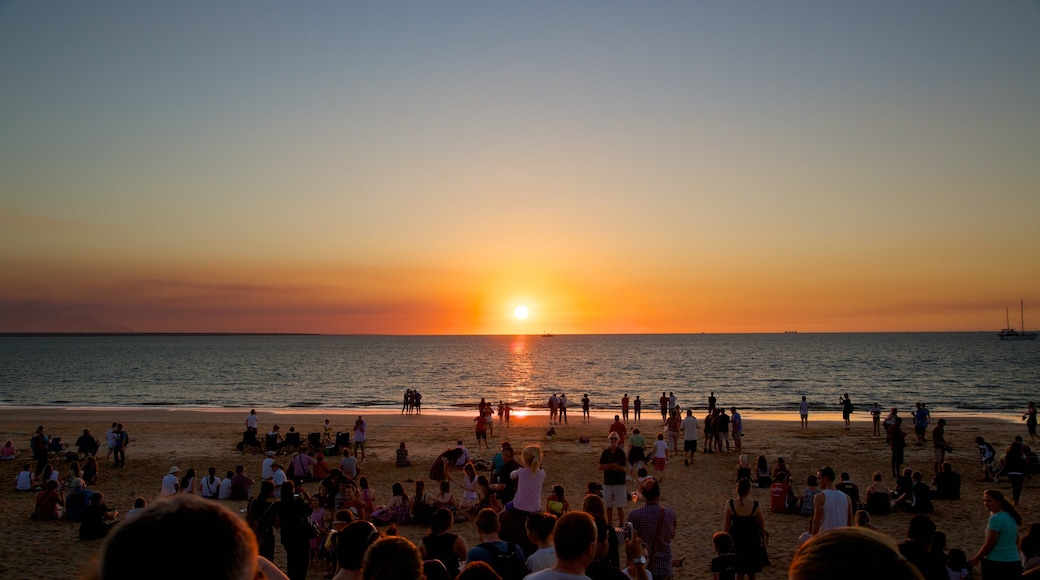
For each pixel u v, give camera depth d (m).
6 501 20.64
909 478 18.80
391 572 4.09
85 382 94.69
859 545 1.78
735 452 29.53
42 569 14.06
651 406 61.81
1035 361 134.50
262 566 3.18
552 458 28.30
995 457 27.86
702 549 15.43
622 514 14.18
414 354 197.38
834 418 47.69
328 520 14.62
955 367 119.00
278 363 146.38
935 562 6.86
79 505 18.08
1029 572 5.86
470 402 67.44
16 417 45.62
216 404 65.12
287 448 29.89
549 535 6.94
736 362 142.12
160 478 24.34
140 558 1.49
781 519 18.02
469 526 16.73
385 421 43.50
